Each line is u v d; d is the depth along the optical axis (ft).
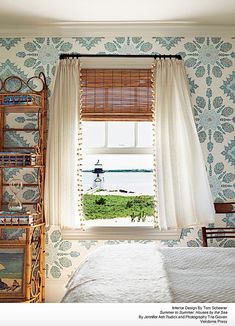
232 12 11.63
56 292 12.56
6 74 12.98
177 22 12.42
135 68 12.75
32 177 12.83
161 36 12.89
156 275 6.55
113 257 7.89
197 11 11.56
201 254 8.22
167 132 12.37
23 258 11.37
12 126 12.90
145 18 12.11
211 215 12.12
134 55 12.69
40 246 12.14
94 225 13.05
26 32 12.90
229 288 5.87
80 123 12.56
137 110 12.66
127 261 7.56
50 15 11.86
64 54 12.67
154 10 11.50
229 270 7.04
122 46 12.91
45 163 12.51
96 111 12.67
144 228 12.65
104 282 6.18
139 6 11.21
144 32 12.85
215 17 12.01
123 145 13.24
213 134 12.82
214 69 12.88
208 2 10.94
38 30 12.85
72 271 12.60
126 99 12.69
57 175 12.39
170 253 8.30
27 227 11.23
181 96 12.41
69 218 12.31
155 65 12.57
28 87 12.65
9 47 13.01
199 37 12.91
